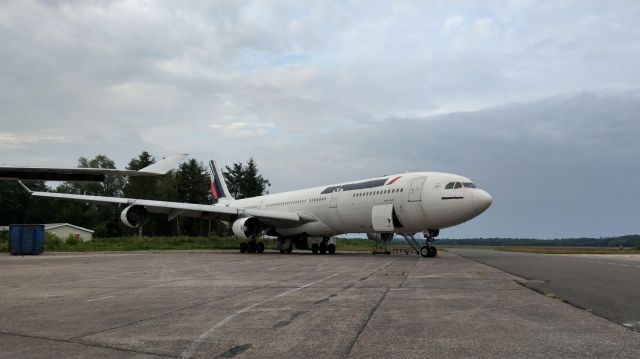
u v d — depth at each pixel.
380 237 36.28
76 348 6.16
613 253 47.25
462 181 27.91
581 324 7.41
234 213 37.25
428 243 30.12
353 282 13.93
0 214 105.19
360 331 7.04
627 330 6.96
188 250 47.25
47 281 15.02
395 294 11.11
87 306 9.68
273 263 23.92
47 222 105.69
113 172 18.20
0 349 6.12
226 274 17.30
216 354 5.82
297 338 6.63
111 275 17.16
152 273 17.97
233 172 112.00
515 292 11.32
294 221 37.75
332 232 36.41
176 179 105.31
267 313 8.63
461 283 13.41
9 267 21.58
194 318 8.20
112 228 104.56
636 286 12.40
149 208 37.06
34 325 7.70
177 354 5.84
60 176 18.89
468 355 5.65
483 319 7.88
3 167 17.38
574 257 31.70
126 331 7.18
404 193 29.80
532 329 7.06
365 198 32.47
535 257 30.12
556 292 11.15
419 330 7.07
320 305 9.51
